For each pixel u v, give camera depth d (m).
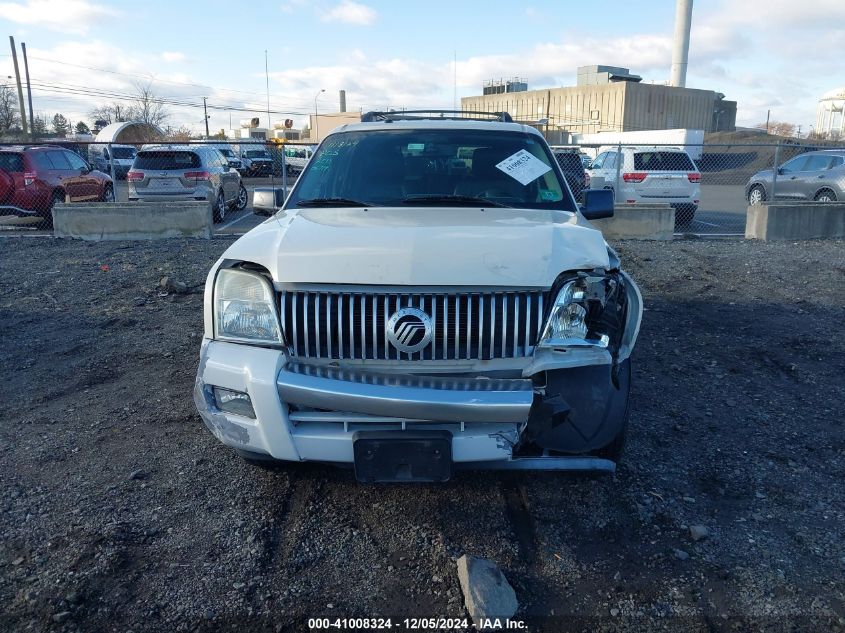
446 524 3.40
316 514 3.48
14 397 5.05
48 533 3.29
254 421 3.10
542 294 3.08
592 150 34.25
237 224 15.65
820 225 12.76
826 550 3.18
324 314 3.07
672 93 65.88
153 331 6.78
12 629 2.68
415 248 3.15
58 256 10.84
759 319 7.15
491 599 2.76
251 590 2.92
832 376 5.49
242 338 3.18
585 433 3.25
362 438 3.00
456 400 2.87
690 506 3.55
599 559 3.13
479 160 4.56
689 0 63.22
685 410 4.79
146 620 2.73
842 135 63.56
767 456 4.11
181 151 15.20
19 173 14.03
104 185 17.31
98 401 4.98
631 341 3.42
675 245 11.95
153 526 3.37
